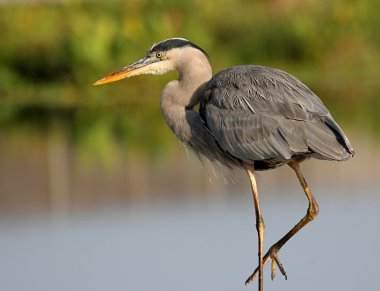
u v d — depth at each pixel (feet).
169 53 33.99
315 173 52.54
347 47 80.84
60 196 47.83
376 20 81.71
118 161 53.42
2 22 73.26
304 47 79.71
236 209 44.86
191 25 75.77
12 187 49.96
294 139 30.58
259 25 78.95
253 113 31.35
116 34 72.90
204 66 33.81
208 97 32.76
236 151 31.86
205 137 33.68
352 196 46.70
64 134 58.95
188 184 49.96
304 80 75.77
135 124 61.87
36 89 71.31
